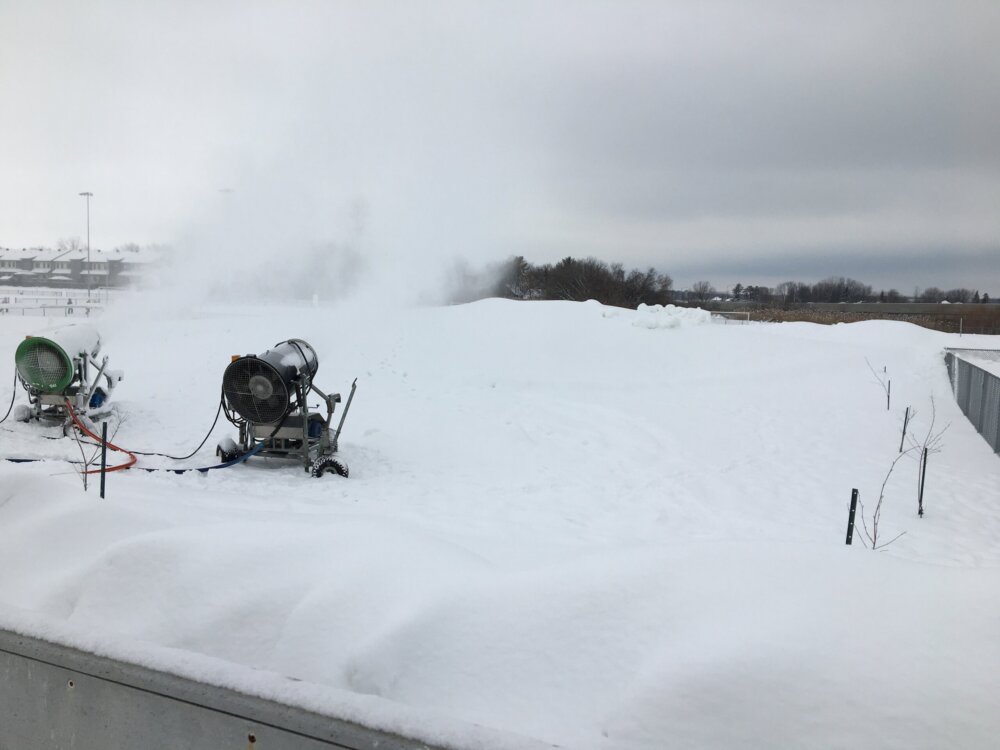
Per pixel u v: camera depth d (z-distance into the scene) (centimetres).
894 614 267
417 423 1537
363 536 385
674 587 300
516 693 272
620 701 254
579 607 295
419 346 2408
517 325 2675
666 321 2728
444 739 231
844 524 1009
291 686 256
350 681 277
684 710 242
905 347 2880
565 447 1445
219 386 1828
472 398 1848
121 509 438
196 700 262
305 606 308
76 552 403
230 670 266
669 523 962
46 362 1308
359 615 305
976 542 952
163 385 1842
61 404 1331
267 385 1088
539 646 285
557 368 2248
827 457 1462
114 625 325
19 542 411
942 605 271
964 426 1786
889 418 1852
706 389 2122
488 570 370
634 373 2245
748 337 2683
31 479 477
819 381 2244
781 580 296
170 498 794
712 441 1571
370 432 1423
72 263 10294
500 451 1375
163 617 322
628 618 288
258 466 1144
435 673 283
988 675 236
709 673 247
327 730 242
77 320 3312
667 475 1270
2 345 2517
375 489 1045
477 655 286
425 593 314
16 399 1650
